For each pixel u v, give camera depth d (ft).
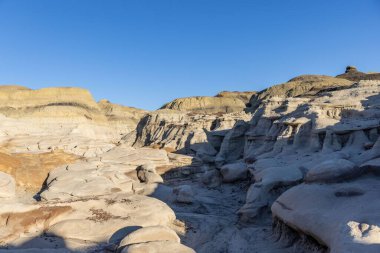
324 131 141.08
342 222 57.47
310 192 76.43
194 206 118.62
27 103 319.68
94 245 71.67
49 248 69.00
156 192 127.65
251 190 105.29
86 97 357.41
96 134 317.83
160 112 309.63
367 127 134.92
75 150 169.58
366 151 115.24
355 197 69.36
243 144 211.41
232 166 146.20
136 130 320.50
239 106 469.98
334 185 79.00
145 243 58.65
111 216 84.38
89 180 117.60
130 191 125.39
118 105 471.21
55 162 143.23
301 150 145.28
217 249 80.07
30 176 129.49
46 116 299.79
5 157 133.69
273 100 205.57
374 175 82.69
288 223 73.51
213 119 249.34
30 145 161.89
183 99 492.54
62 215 82.17
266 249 77.41
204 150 219.61
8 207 79.30
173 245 58.29
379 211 58.44
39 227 78.28
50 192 108.99
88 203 89.35
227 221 101.91
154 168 148.15
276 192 103.35
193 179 168.86
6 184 110.52
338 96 171.53
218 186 148.15
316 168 84.64
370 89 171.63
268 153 156.25
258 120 204.74
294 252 72.02
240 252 77.56
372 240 47.62
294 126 155.43
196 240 85.10
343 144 137.28
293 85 446.19
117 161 154.92
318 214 66.59
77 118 310.04
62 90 344.69
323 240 59.11
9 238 72.18
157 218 87.10
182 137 240.94
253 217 98.48
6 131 173.88
